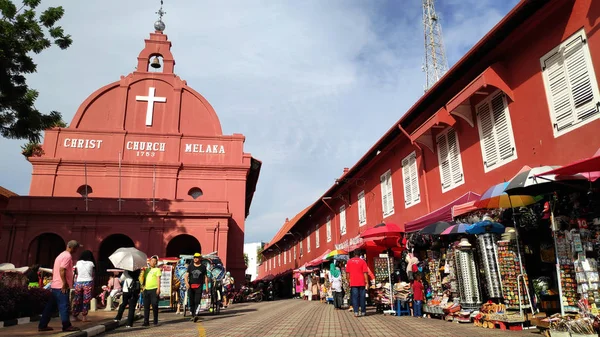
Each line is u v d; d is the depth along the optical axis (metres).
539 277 8.21
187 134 27.17
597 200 6.97
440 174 13.08
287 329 8.47
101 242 21.86
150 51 28.86
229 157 27.33
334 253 16.75
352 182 21.42
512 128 9.90
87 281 10.20
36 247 22.94
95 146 25.83
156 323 10.04
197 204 23.67
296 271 28.00
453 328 8.00
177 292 14.66
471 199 10.68
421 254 12.88
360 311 11.68
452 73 11.12
